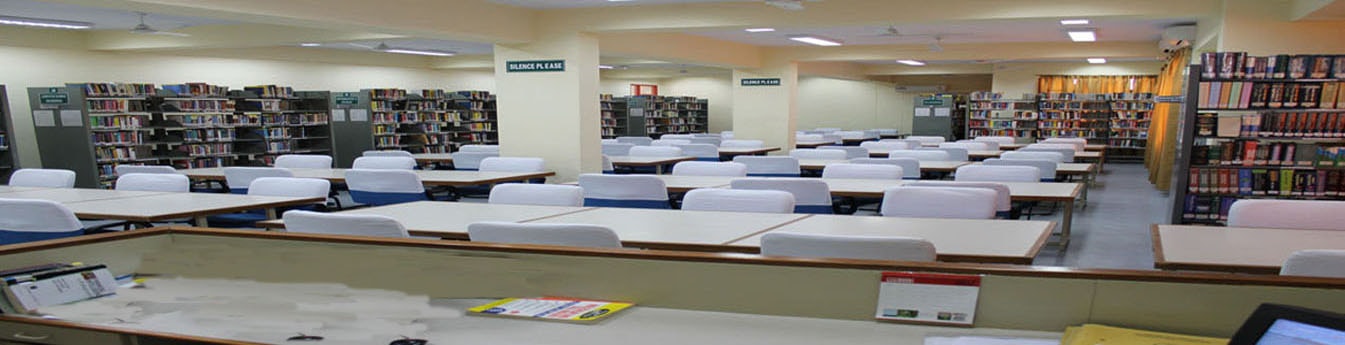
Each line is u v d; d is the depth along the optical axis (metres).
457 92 15.87
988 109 17.64
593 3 7.85
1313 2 5.59
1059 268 1.55
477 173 6.55
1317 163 5.52
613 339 1.56
